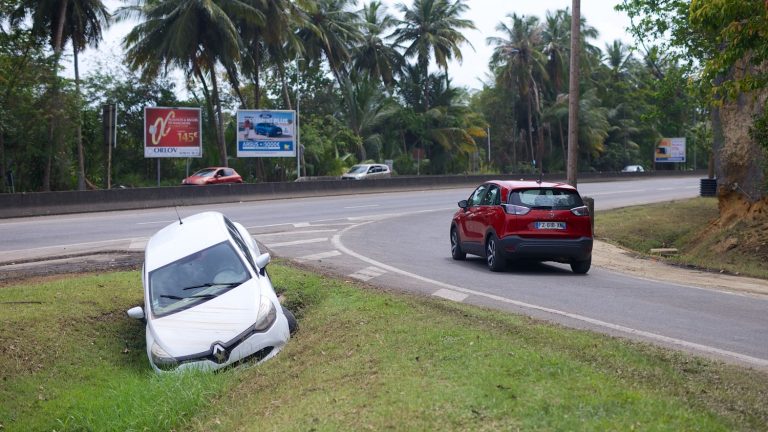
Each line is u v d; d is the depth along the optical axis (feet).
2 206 89.97
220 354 27.94
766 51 43.55
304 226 75.31
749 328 30.22
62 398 27.40
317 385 22.22
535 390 18.75
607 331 29.35
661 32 85.66
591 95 256.73
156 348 28.27
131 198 102.78
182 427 22.70
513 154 257.75
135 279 41.91
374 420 17.72
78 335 32.96
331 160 192.34
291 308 36.45
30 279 44.09
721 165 73.77
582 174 188.03
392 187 141.69
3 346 30.27
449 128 220.02
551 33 256.32
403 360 23.07
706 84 73.15
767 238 60.49
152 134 148.56
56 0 133.69
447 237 67.62
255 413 21.36
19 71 129.90
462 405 17.94
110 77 169.68
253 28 159.53
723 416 17.54
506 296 37.32
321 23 188.85
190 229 35.27
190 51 146.92
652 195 136.87
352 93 204.64
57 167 137.28
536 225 44.50
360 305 32.94
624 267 53.21
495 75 257.14
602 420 16.53
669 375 21.15
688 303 36.17
